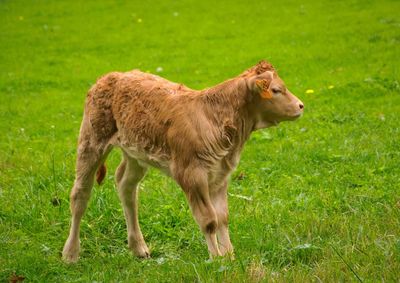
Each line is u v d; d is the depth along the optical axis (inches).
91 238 613.9
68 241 579.8
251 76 504.4
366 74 1187.3
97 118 565.6
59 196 696.4
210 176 506.3
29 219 647.8
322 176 732.7
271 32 1601.9
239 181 745.0
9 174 812.0
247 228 589.0
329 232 564.7
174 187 706.2
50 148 940.0
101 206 652.7
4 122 1122.0
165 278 494.9
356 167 748.6
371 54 1312.7
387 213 582.6
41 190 727.7
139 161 550.3
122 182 577.6
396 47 1342.3
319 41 1469.0
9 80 1393.9
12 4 2154.3
